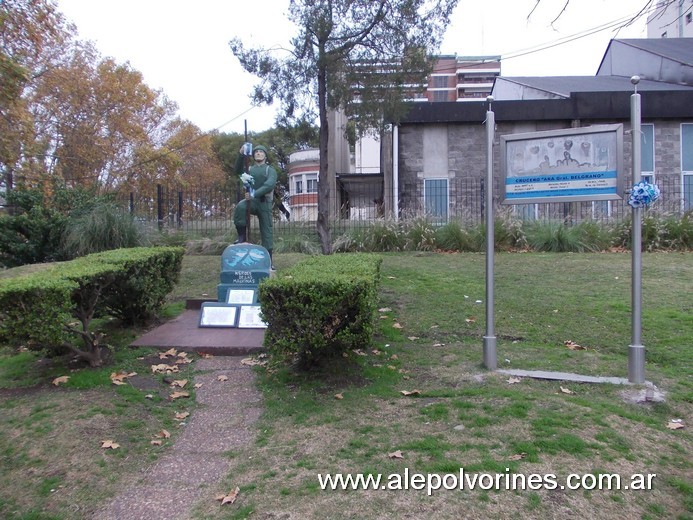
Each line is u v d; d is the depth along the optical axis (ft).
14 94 39.01
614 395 16.92
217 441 15.38
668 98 61.41
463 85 269.03
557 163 18.31
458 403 16.31
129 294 23.59
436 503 11.81
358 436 14.93
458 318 25.12
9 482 13.64
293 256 39.96
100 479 13.70
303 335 17.92
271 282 18.16
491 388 17.40
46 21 51.75
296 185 127.95
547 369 19.01
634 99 17.48
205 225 49.80
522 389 17.29
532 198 18.69
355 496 12.23
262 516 11.82
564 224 44.39
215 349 21.98
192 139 143.43
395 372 19.34
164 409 17.34
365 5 37.81
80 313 20.02
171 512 12.34
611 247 42.75
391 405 16.74
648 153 62.80
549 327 23.65
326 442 14.75
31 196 45.19
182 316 26.78
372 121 40.01
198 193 54.03
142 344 22.54
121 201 51.75
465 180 59.67
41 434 15.56
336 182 75.05
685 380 18.06
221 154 166.09
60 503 12.82
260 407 17.24
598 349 21.24
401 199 60.13
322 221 41.42
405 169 64.18
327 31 37.70
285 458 14.15
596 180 17.87
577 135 18.07
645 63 84.02
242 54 39.32
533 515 11.42
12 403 17.61
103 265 21.25
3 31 44.21
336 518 11.53
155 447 15.20
